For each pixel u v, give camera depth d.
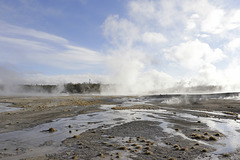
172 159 10.94
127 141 14.60
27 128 19.80
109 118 26.02
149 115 28.72
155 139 15.32
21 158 11.30
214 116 27.48
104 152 12.23
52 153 12.13
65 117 27.00
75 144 14.02
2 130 18.88
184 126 20.41
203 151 12.36
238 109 34.31
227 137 15.89
